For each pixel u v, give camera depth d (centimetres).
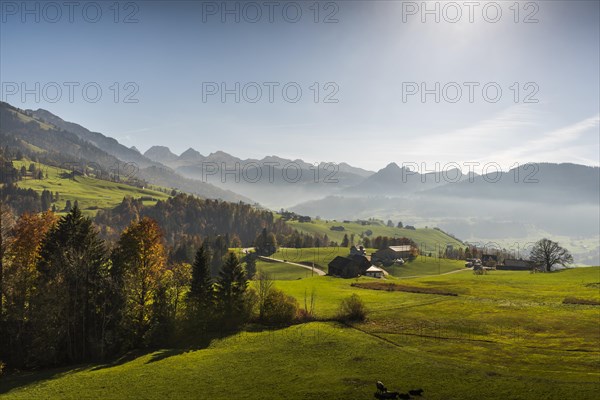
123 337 7356
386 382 5131
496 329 7419
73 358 7144
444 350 6328
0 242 7238
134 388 5362
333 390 4956
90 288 7431
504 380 5022
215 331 7831
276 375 5566
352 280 14900
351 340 6900
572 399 4422
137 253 7962
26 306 7250
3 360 6812
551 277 14212
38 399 5169
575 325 7569
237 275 8475
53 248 7450
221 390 5162
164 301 7719
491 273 18412
